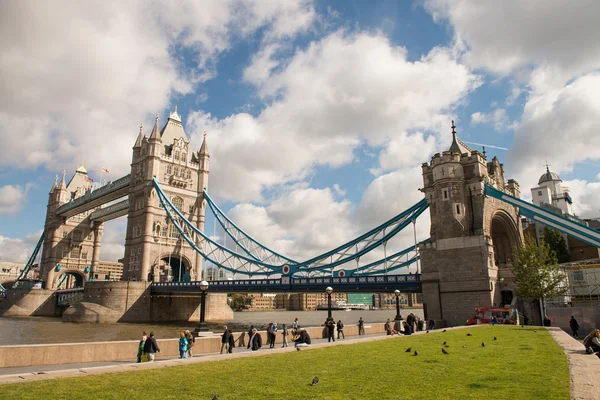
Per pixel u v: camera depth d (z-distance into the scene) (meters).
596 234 45.44
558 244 76.88
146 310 89.62
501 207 56.22
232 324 86.38
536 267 46.12
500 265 55.88
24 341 49.72
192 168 113.38
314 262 69.56
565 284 53.78
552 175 121.50
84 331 63.78
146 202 102.50
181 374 15.62
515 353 19.94
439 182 52.16
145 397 12.15
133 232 105.31
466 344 24.33
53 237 132.12
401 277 54.44
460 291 48.38
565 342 24.25
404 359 18.86
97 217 132.50
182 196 109.62
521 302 49.38
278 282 67.94
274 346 30.03
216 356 20.89
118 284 87.62
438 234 51.38
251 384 13.91
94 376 15.11
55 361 21.72
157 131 107.69
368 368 16.64
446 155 52.28
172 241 105.25
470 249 48.72
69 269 133.12
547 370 15.05
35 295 110.88
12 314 107.31
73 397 11.99
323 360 18.97
